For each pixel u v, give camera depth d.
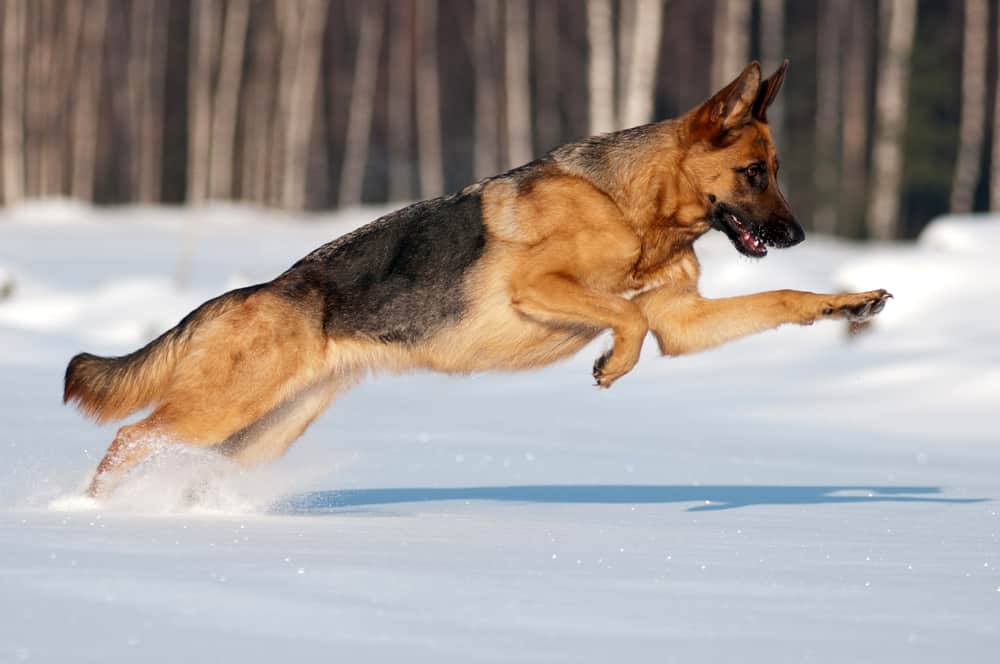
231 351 9.46
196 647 4.40
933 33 63.81
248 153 70.62
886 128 54.97
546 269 9.46
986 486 12.59
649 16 37.41
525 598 5.38
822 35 66.19
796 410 20.70
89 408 9.91
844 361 23.41
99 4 70.25
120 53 77.25
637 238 9.66
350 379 10.12
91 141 70.75
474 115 74.75
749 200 9.69
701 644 4.72
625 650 4.59
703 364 24.38
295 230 48.94
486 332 9.63
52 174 69.50
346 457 13.67
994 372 21.11
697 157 9.65
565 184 9.62
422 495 10.77
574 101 69.62
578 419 19.95
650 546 7.27
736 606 5.41
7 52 62.19
